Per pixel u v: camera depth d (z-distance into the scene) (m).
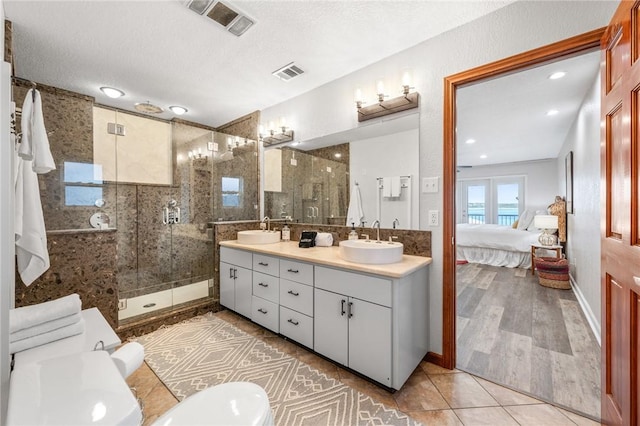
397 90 2.13
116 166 3.16
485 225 6.01
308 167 2.84
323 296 1.94
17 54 2.08
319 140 2.72
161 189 3.51
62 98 2.71
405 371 1.66
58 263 1.94
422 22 1.80
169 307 2.85
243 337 2.37
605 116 1.28
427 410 1.49
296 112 2.93
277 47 2.04
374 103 2.28
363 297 1.71
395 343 1.58
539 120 3.72
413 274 1.76
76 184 2.81
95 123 3.00
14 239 1.51
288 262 2.21
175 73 2.41
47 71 2.35
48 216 2.65
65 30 1.81
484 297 3.37
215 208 3.37
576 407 1.50
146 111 3.18
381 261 1.77
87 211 2.89
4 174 0.91
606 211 1.27
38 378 0.86
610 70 1.24
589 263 2.79
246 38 1.93
